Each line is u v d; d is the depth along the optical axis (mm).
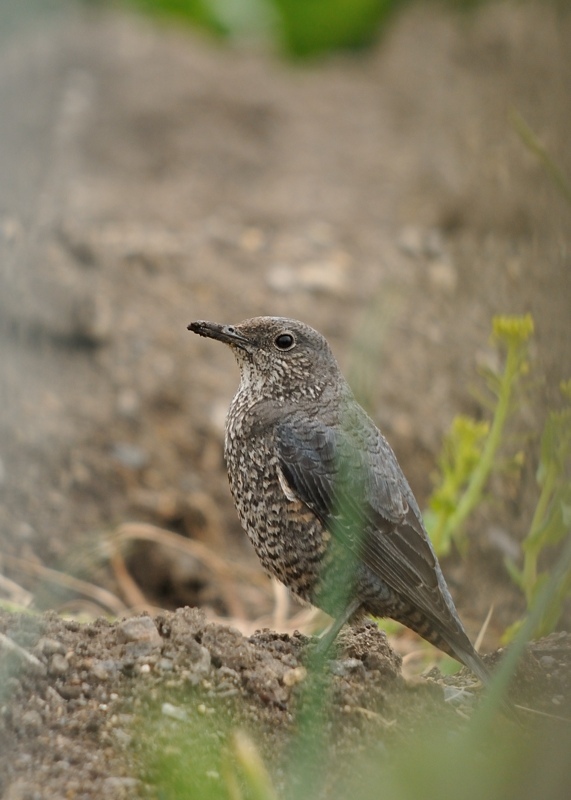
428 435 13430
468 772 5945
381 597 8195
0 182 16141
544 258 11281
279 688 6965
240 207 18062
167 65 21734
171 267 15695
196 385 13969
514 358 9688
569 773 5836
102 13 22984
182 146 19578
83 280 14680
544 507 9203
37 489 12164
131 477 12688
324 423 8453
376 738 6766
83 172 18109
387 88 22547
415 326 14742
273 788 6336
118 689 6695
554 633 8594
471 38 22016
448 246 16250
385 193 18531
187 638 6996
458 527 10516
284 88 22156
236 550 12555
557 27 16734
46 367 13719
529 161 15734
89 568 11422
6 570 11023
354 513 8141
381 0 24266
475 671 7605
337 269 16250
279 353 8742
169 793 6039
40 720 6402
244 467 8500
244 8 24062
